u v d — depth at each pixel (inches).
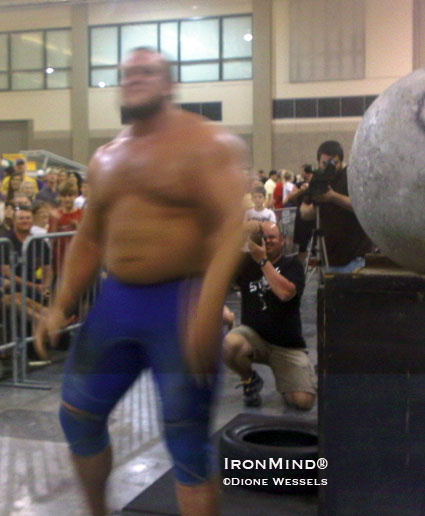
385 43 821.9
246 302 184.7
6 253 214.4
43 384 209.5
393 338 93.8
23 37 962.1
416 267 95.4
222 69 906.7
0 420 174.4
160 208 88.0
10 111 986.7
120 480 134.4
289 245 356.5
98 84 948.6
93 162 94.7
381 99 94.7
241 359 181.8
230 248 82.9
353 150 97.8
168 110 91.3
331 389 96.8
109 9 919.7
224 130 91.4
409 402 93.7
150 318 88.4
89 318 93.7
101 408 92.6
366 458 96.0
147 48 91.7
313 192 219.6
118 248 90.2
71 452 95.1
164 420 88.6
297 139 888.9
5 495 127.5
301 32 862.5
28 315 221.0
